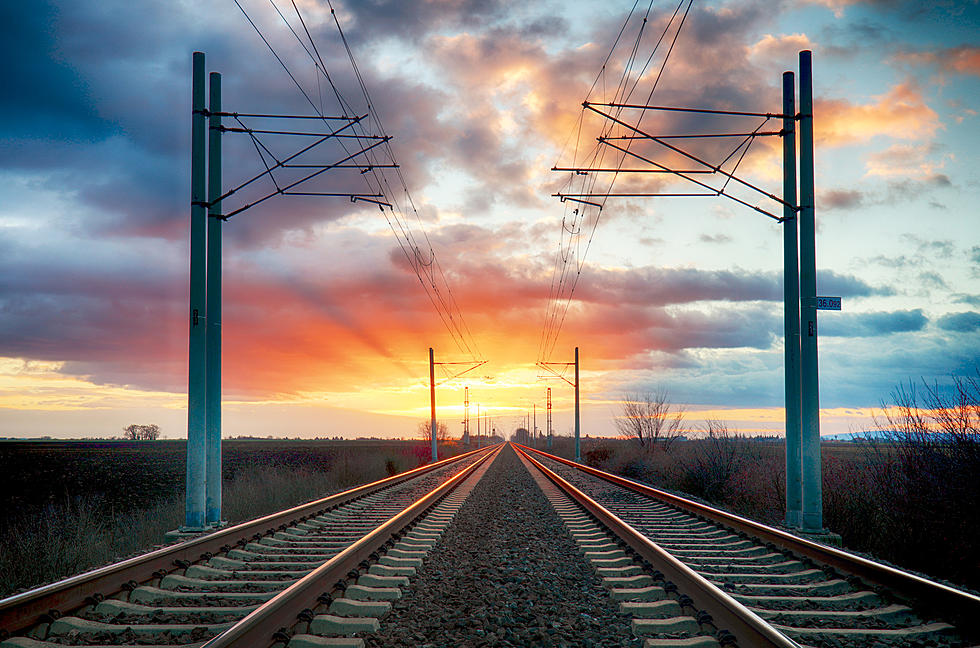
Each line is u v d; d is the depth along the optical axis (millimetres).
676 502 15578
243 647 4633
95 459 56812
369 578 7363
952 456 10344
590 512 13922
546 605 6527
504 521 13125
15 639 5203
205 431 12461
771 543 9398
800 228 12695
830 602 6465
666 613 6094
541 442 150125
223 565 8352
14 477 36375
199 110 12828
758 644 4715
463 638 5520
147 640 5359
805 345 12398
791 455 12750
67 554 10023
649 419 42469
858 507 12633
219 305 13141
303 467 34031
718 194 13391
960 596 5523
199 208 12750
